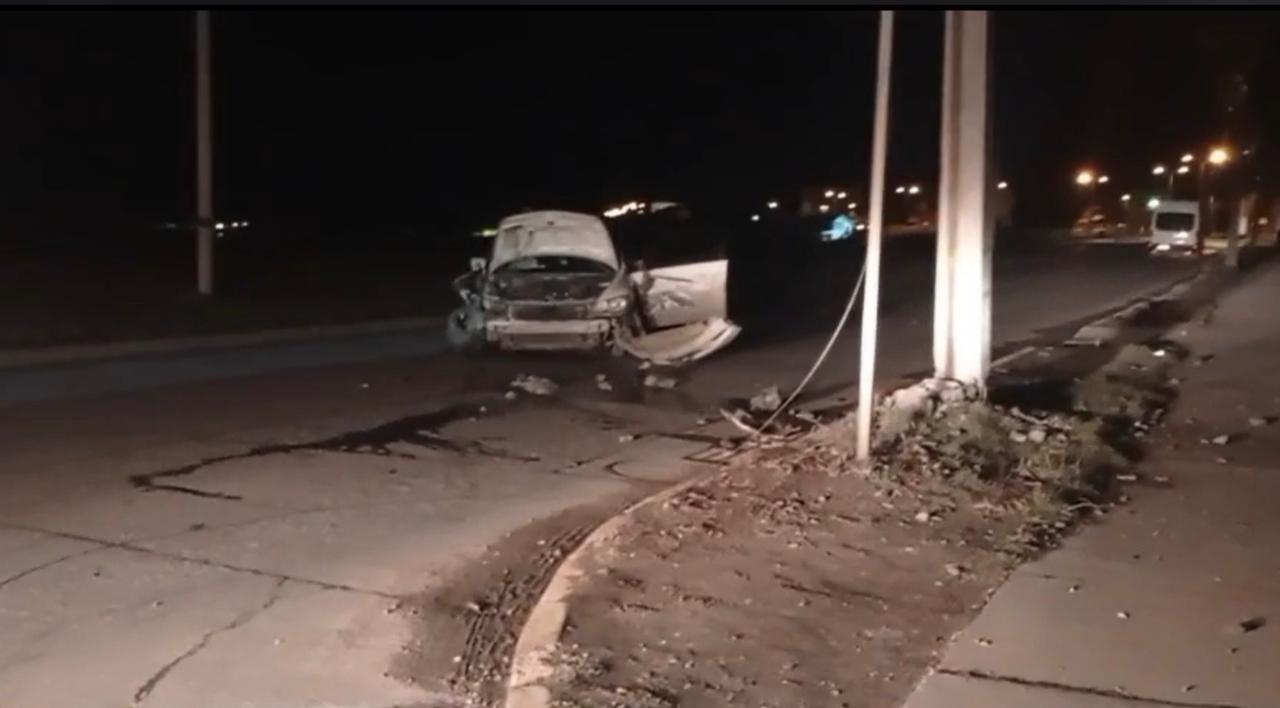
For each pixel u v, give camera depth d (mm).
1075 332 22625
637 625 6734
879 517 8695
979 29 11688
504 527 9109
